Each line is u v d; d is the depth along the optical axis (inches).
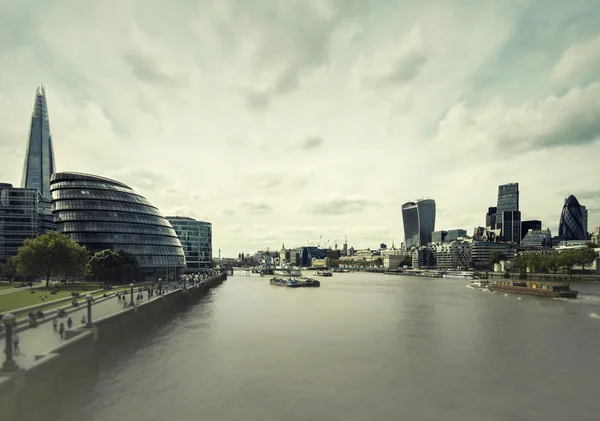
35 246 3927.2
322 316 3693.4
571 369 1969.7
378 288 7386.8
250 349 2343.8
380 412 1454.2
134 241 6254.9
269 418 1389.0
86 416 1379.2
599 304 4559.5
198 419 1371.8
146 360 2095.2
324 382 1766.7
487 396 1616.6
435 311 4013.3
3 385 1071.0
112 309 2551.7
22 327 1827.0
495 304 4606.3
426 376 1854.1
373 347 2405.3
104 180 6540.4
